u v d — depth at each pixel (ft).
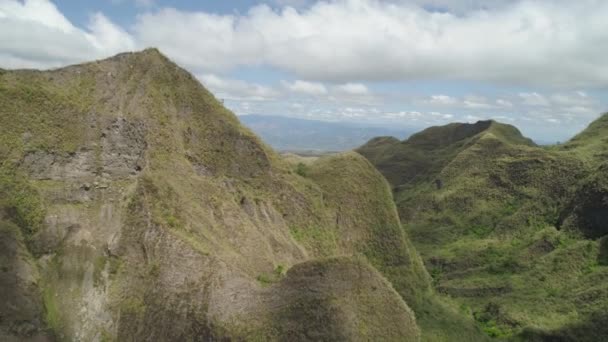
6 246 124.47
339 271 143.02
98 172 150.10
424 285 209.67
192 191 163.84
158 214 143.84
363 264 148.46
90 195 146.30
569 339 187.73
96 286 133.28
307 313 132.67
